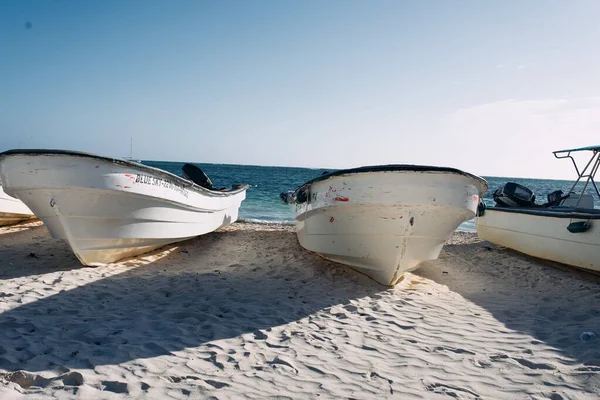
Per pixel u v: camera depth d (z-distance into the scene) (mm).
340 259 6820
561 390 3166
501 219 9969
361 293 6145
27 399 2752
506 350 4051
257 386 3139
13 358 3426
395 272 6207
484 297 6320
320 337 4305
